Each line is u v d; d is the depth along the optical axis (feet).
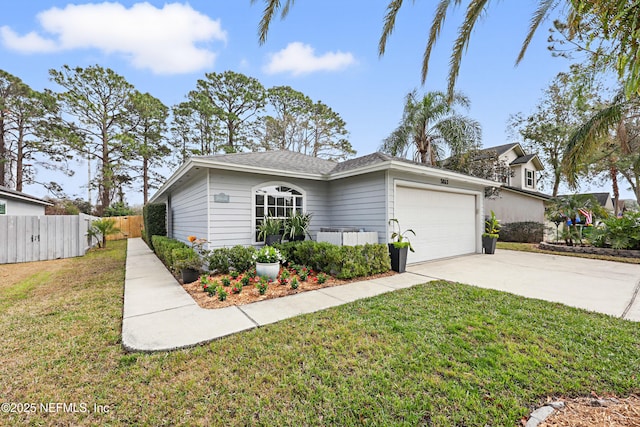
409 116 43.55
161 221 44.98
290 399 7.13
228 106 76.38
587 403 6.75
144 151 71.20
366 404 6.88
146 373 8.36
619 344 9.53
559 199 38.17
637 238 29.09
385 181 23.77
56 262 29.45
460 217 31.76
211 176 22.21
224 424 6.39
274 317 12.50
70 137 62.34
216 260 20.01
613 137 37.68
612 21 6.89
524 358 8.71
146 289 17.35
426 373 8.07
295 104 78.48
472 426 6.14
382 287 17.58
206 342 10.19
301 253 22.68
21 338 10.79
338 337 10.42
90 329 11.62
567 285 17.97
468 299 14.82
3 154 62.08
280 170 24.17
